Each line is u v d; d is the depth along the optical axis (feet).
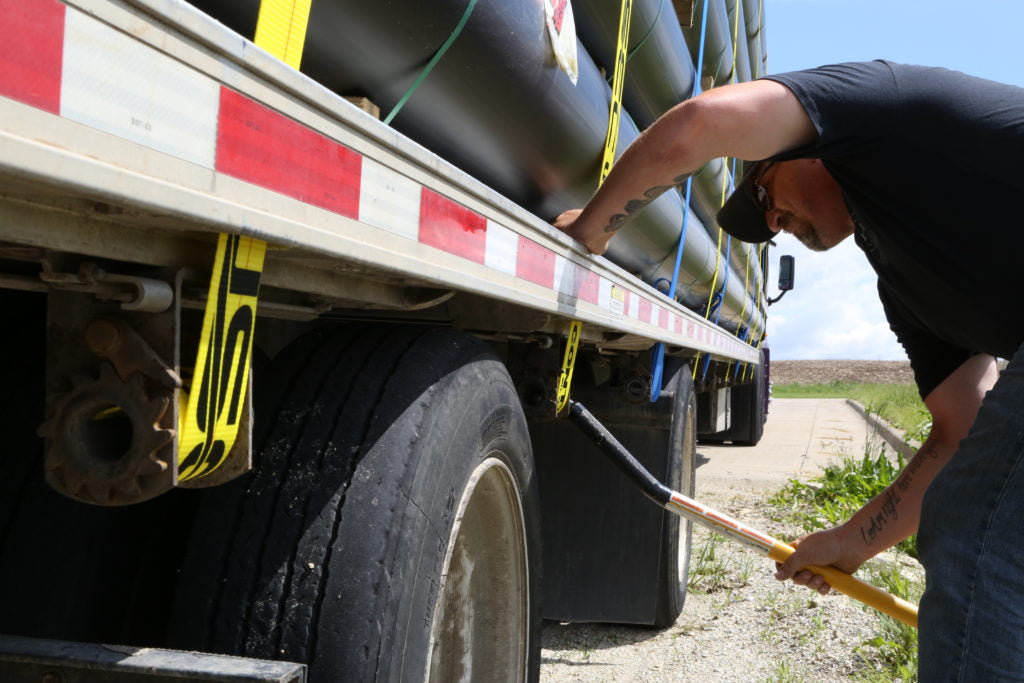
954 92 5.26
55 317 3.43
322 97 3.62
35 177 2.34
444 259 4.86
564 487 12.93
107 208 2.94
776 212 6.85
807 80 5.36
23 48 2.30
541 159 7.13
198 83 2.93
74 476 3.37
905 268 5.92
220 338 3.49
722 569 16.35
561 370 8.23
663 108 11.84
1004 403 5.04
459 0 4.84
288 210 3.42
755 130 5.31
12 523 4.70
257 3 3.95
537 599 7.57
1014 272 5.36
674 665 12.05
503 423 6.35
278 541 4.70
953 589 5.00
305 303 5.13
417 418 5.16
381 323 5.99
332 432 5.04
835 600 14.73
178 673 3.67
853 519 7.46
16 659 3.74
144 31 2.69
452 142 6.04
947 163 5.24
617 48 8.46
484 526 6.88
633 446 12.87
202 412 3.47
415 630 4.91
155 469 3.29
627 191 6.43
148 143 2.72
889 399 75.05
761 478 29.73
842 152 5.40
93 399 3.34
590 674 11.71
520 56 5.77
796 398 111.96
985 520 4.94
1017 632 4.81
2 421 4.88
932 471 7.14
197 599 4.64
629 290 9.45
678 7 11.30
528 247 6.25
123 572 5.06
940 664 5.03
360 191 3.97
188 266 3.58
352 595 4.58
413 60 4.94
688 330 13.96
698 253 14.43
